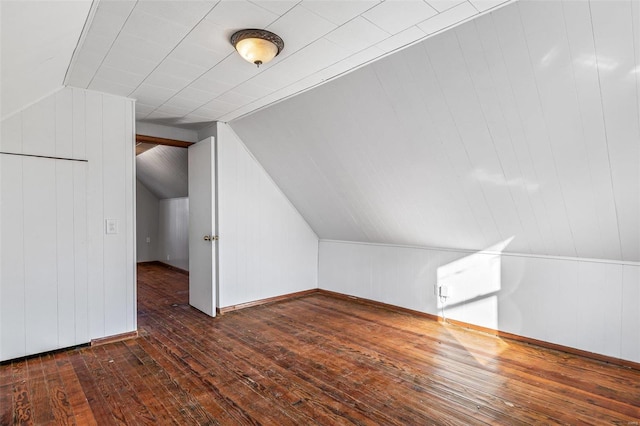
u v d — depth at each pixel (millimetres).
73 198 2879
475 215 3061
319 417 1938
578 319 2785
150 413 1969
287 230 4672
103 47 2174
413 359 2707
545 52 1849
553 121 2109
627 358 2568
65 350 2848
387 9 1784
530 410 2004
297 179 4164
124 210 3143
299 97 3088
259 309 4133
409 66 2314
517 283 3113
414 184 3168
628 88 1783
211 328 3438
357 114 2898
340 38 2084
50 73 2385
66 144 2846
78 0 1591
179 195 6641
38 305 2730
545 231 2783
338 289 4793
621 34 1627
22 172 2654
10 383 2305
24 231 2668
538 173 2432
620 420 1908
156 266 7312
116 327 3098
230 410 2002
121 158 3117
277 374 2447
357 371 2496
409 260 3967
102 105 3008
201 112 3566
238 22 1905
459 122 2441
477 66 2082
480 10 1793
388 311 4070
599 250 2645
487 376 2420
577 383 2320
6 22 1436
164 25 1926
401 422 1892
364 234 4328
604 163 2146
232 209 4066
